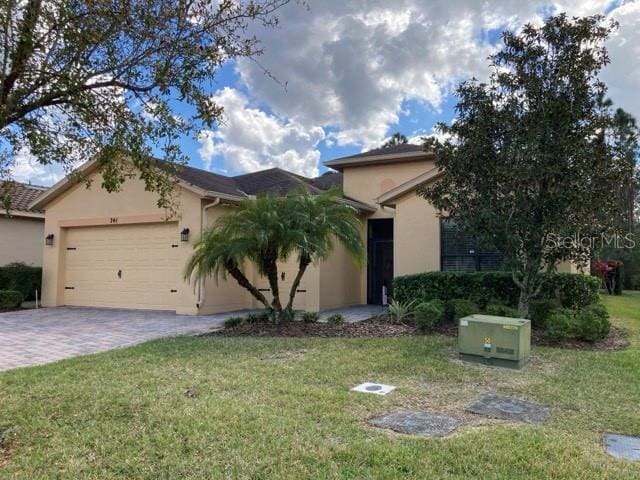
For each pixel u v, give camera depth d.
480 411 4.90
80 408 4.82
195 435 4.09
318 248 9.44
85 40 4.02
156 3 4.35
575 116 8.23
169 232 14.20
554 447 3.90
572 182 8.26
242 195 14.77
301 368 6.55
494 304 10.02
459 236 10.08
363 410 4.86
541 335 9.00
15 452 3.90
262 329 9.77
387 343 8.30
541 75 8.59
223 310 14.10
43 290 16.28
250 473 3.44
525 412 4.89
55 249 16.16
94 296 15.59
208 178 16.11
